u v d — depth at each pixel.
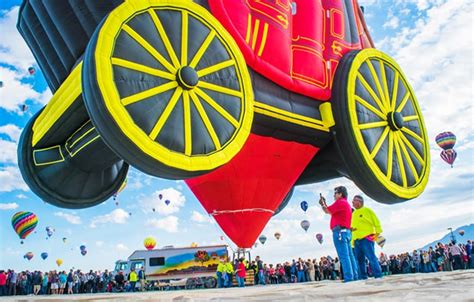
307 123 13.12
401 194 14.32
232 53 10.81
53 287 28.50
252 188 13.91
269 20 12.56
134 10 9.34
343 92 13.69
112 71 8.63
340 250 7.78
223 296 4.55
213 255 33.78
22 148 12.96
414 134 15.87
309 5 14.20
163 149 8.91
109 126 8.46
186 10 10.22
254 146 13.17
